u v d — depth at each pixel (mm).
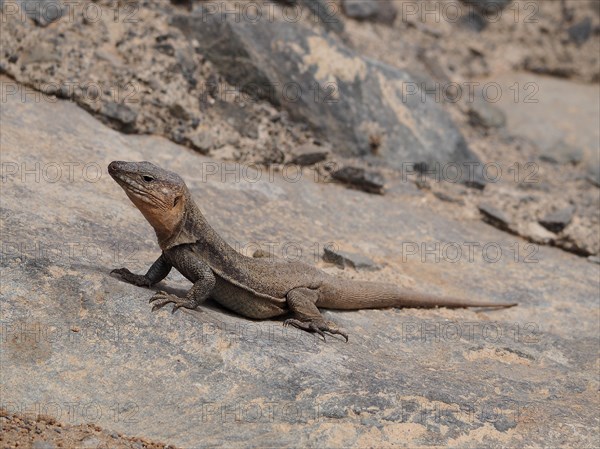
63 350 16344
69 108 26281
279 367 16797
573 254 29312
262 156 28484
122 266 19172
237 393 16266
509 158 34094
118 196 22891
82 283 17328
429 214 28953
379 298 21188
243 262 18547
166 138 27609
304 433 15805
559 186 32875
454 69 38344
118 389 16047
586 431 17234
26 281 17156
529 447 16500
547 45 41906
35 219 19828
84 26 28766
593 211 31172
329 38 31516
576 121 36375
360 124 30531
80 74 27062
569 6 42812
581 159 34469
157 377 16266
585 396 19016
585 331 23047
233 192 25750
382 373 17594
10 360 16094
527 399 18188
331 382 16781
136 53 28766
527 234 29297
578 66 41562
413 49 37781
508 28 41844
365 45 36188
